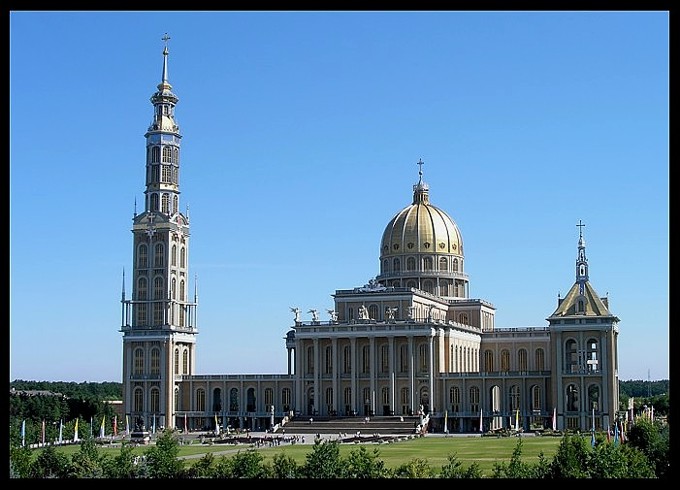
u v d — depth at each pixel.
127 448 112.50
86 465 107.38
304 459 165.38
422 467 91.88
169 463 105.38
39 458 108.00
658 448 114.06
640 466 100.50
